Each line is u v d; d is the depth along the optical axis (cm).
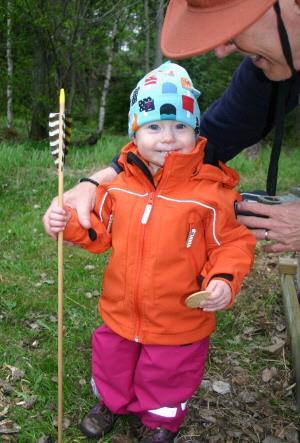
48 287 378
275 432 254
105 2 1176
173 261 207
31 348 305
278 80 199
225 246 209
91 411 249
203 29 164
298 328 304
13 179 668
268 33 170
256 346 323
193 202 206
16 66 1157
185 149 212
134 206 212
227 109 250
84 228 213
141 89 214
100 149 976
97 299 365
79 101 1628
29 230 484
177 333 215
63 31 1111
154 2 1402
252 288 398
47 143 1064
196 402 271
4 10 1021
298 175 884
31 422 248
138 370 224
